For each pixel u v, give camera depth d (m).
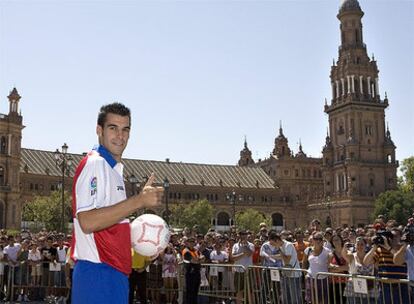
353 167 126.75
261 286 15.91
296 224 145.88
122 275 4.64
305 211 144.12
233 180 148.12
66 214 92.56
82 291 4.50
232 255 18.89
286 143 156.75
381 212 110.06
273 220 147.00
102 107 4.93
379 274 13.66
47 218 87.50
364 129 131.38
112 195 4.61
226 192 144.50
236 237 23.86
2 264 21.86
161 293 21.94
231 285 18.00
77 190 4.50
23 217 114.38
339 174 132.12
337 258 15.85
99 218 4.27
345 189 128.62
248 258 18.62
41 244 23.23
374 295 11.70
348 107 130.88
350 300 12.38
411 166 136.00
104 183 4.53
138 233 4.91
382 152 131.50
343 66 134.75
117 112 4.84
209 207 118.06
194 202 124.06
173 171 141.88
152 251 4.93
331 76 139.12
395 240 13.66
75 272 4.61
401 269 13.53
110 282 4.53
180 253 21.14
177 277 21.03
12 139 102.88
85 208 4.36
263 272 15.81
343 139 132.88
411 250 12.97
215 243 21.59
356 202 123.88
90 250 4.53
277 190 150.88
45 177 120.94
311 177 154.75
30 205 98.56
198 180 142.38
